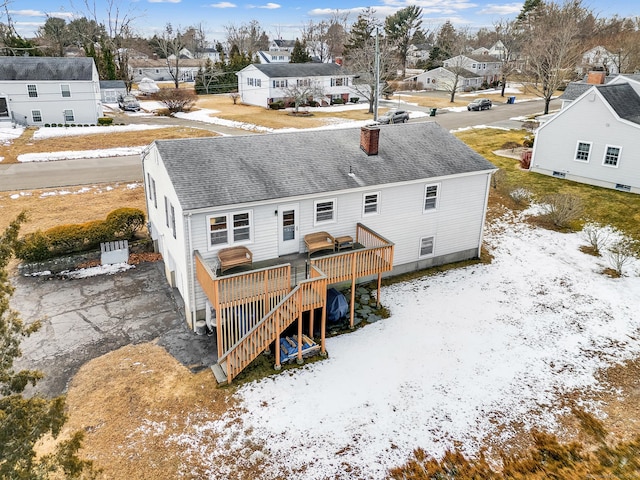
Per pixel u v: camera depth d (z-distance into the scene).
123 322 15.51
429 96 69.25
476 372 13.52
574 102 27.78
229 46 132.62
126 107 56.81
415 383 12.99
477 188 19.48
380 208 17.58
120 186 29.17
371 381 13.00
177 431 11.20
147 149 18.14
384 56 57.09
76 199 26.64
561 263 20.25
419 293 17.67
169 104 54.81
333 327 15.47
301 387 12.72
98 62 66.81
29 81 45.56
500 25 87.75
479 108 56.00
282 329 13.33
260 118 50.72
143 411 11.77
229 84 76.88
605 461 10.77
